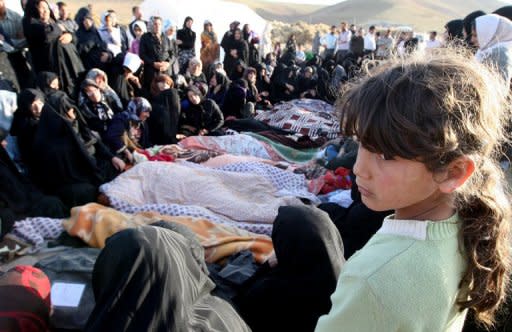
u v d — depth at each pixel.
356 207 2.83
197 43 10.45
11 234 2.86
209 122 6.07
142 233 1.40
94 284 1.44
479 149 0.75
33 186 3.75
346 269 0.83
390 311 0.74
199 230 2.92
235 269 2.42
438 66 0.76
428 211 0.83
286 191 3.88
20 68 5.46
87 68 6.28
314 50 17.31
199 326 1.35
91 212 2.92
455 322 0.87
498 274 0.84
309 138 5.70
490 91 0.76
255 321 1.91
